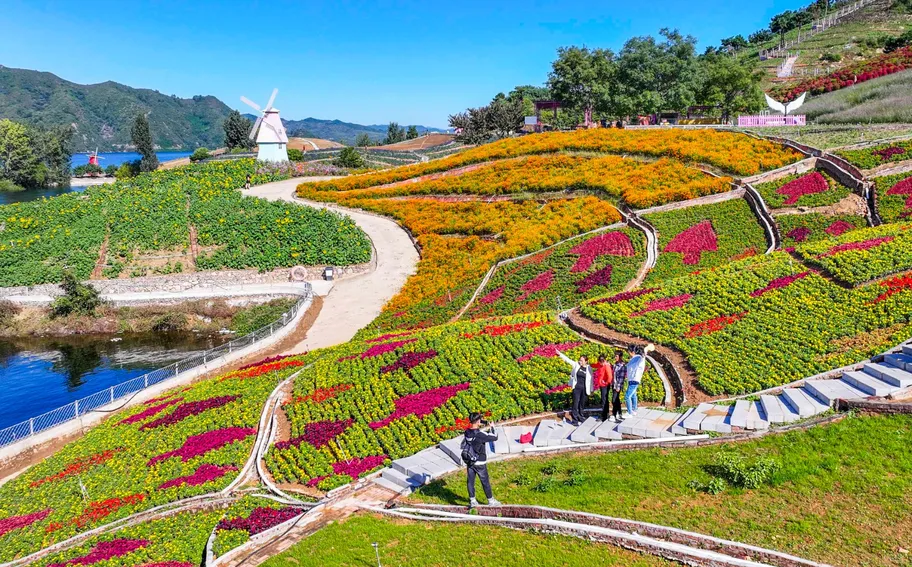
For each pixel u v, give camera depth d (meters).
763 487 18.55
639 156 78.06
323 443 31.23
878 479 17.98
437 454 25.59
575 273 54.97
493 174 83.56
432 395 33.25
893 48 137.50
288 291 70.62
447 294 59.19
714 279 40.09
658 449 21.94
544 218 69.19
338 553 18.89
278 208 85.00
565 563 16.58
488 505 19.86
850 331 29.50
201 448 33.97
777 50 167.75
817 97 112.19
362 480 25.97
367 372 38.88
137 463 34.12
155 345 64.94
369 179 94.00
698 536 16.39
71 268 75.31
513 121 130.88
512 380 33.00
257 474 30.55
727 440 21.55
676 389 28.92
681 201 64.19
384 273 70.44
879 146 61.78
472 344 39.00
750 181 63.94
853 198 55.97
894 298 31.08
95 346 65.44
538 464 22.78
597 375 25.47
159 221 83.50
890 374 22.47
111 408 45.59
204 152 142.62
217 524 25.00
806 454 19.67
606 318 38.62
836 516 16.86
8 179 168.88
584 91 108.62
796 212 56.16
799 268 38.72
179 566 22.28
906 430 19.73
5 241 80.81
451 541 18.58
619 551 16.78
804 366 27.16
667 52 108.19
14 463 39.75
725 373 28.11
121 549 25.17
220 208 85.81
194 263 76.06
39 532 28.56
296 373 43.09
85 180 191.88
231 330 67.88
